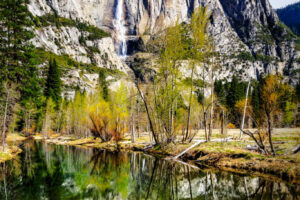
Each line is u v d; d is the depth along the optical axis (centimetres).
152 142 2720
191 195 913
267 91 1313
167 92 2098
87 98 5122
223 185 1009
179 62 2091
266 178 1055
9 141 4122
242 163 1293
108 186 1152
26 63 2683
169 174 1323
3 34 2488
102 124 3762
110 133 3659
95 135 4244
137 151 2548
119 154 2355
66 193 1030
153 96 2344
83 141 4178
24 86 2652
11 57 2533
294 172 998
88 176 1398
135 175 1391
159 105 2197
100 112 3781
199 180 1148
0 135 2562
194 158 1695
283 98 1318
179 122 2373
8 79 2473
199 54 1975
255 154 1355
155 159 1908
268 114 1312
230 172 1242
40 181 1274
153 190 1046
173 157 1888
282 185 933
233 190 923
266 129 1468
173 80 2106
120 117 3597
